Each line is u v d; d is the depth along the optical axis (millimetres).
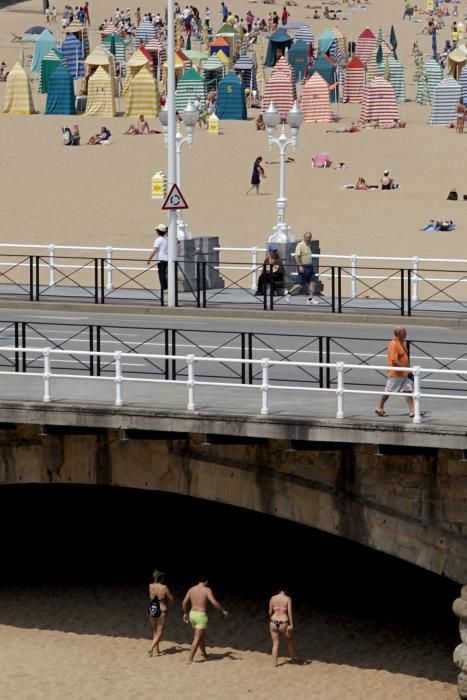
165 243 84312
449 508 45375
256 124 169375
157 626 52438
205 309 80500
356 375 58406
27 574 62094
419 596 59781
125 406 48281
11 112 178375
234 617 56281
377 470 46156
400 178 142375
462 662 46000
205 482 48406
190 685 49781
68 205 132875
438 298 96312
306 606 58000
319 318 78812
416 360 62156
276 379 56156
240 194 136750
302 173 145000
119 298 85750
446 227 121500
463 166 146500
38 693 49312
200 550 65312
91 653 52875
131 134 165125
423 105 194375
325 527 47031
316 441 46125
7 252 114938
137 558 64188
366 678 50344
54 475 50125
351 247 115938
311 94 174250
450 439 44031
